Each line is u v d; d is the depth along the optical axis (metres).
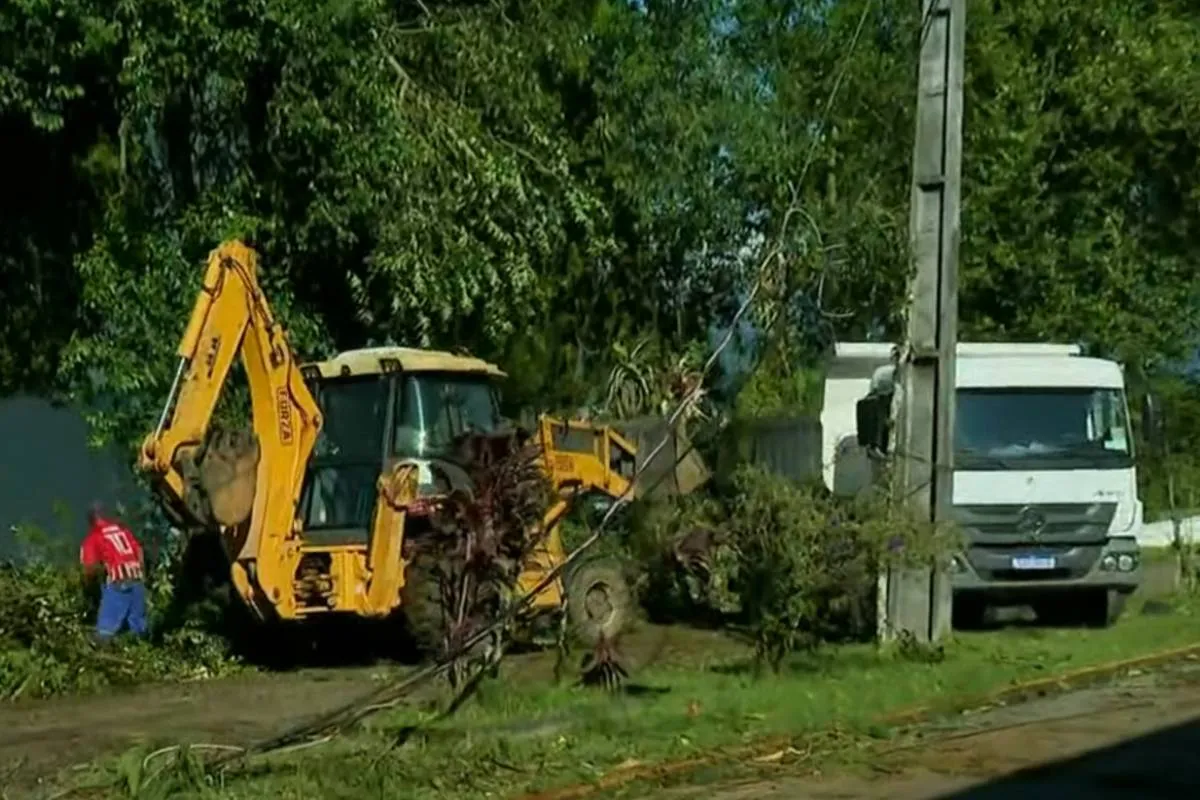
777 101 28.53
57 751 13.57
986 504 22.17
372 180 21.70
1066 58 31.19
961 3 19.23
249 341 18.11
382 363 19.11
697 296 28.14
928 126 19.31
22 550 23.62
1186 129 30.62
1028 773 12.88
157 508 21.16
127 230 21.72
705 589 19.48
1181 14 33.06
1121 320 30.02
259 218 22.09
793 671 17.48
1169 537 30.20
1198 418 31.55
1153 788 12.38
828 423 23.91
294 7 20.53
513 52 23.91
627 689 15.89
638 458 20.12
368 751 12.50
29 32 19.91
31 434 25.12
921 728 14.91
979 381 22.47
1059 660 18.70
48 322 24.00
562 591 18.47
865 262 21.06
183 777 11.81
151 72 20.14
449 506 14.17
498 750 12.77
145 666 18.16
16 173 23.48
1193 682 17.75
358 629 19.47
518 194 22.62
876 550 17.12
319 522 18.98
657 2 27.69
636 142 26.98
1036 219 29.61
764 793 12.18
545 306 25.02
